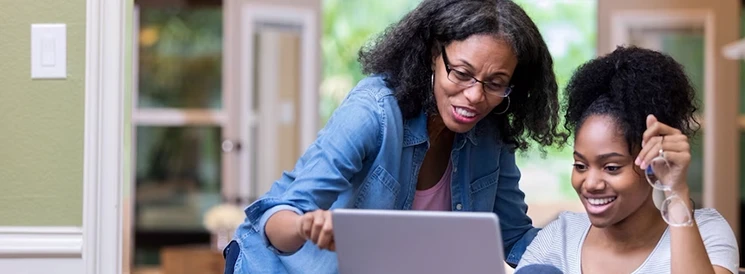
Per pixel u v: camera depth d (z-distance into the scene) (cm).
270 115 733
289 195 211
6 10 247
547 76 233
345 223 187
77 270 247
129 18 253
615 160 196
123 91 249
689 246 187
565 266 213
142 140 829
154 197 830
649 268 202
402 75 227
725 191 701
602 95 204
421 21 223
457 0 220
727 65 688
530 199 1004
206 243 827
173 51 830
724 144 697
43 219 248
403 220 182
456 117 218
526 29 220
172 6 800
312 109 730
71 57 247
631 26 691
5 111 248
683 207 188
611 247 209
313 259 234
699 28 689
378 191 228
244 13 722
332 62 1063
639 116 196
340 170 214
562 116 240
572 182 204
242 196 734
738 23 685
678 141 187
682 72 206
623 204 198
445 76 218
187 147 833
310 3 730
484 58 213
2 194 248
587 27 1037
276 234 204
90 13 246
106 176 246
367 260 190
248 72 726
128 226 256
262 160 736
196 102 831
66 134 248
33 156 248
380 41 235
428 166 242
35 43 247
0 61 247
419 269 187
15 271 247
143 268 816
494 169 250
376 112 223
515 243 265
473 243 179
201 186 834
